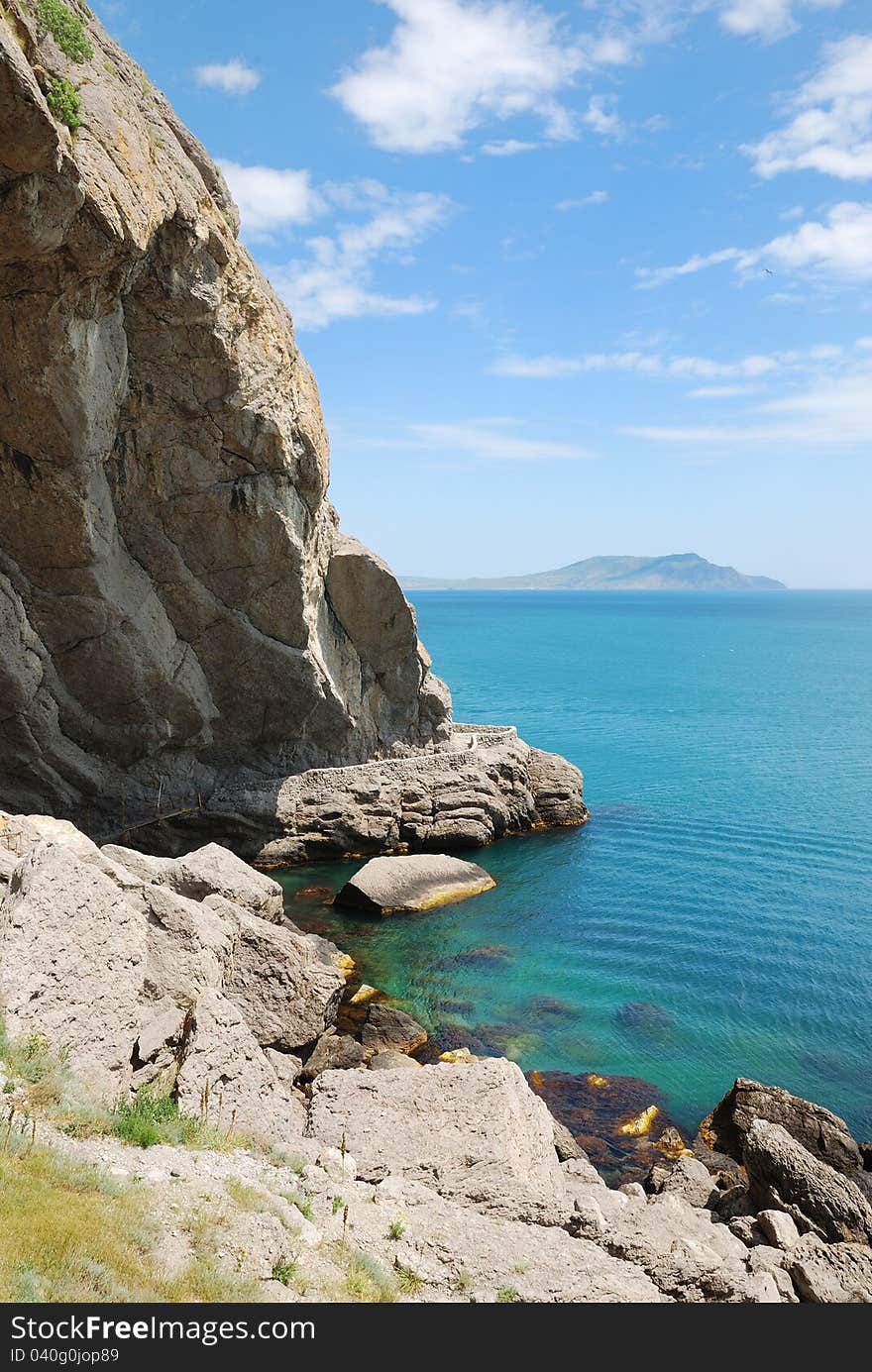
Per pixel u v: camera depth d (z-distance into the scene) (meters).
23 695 40.38
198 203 35.78
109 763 45.97
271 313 42.25
